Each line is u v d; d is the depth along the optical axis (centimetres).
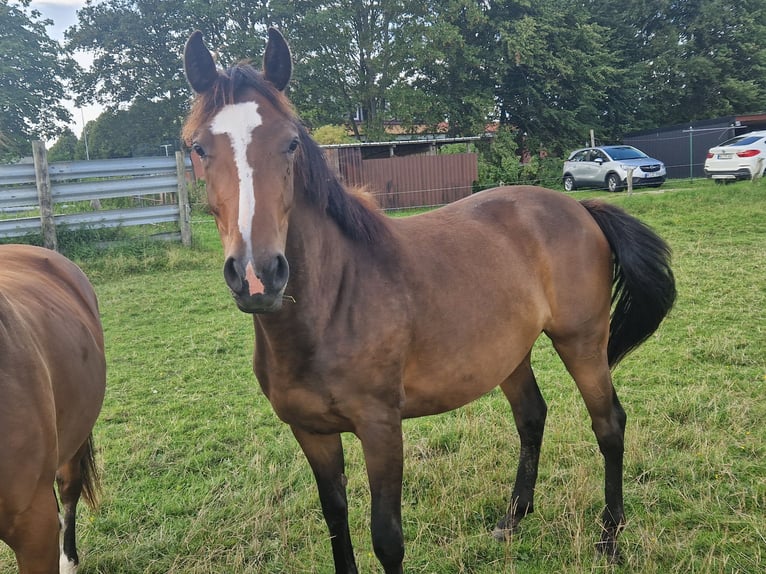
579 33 2428
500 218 285
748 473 310
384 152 1964
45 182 976
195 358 559
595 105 2661
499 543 278
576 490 297
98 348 251
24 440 167
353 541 282
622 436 287
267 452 370
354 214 225
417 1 2394
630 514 289
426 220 272
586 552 265
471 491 315
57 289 253
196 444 391
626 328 308
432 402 248
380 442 219
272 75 213
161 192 1091
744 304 605
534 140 2544
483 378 257
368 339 215
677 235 981
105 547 288
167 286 853
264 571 266
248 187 179
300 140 201
